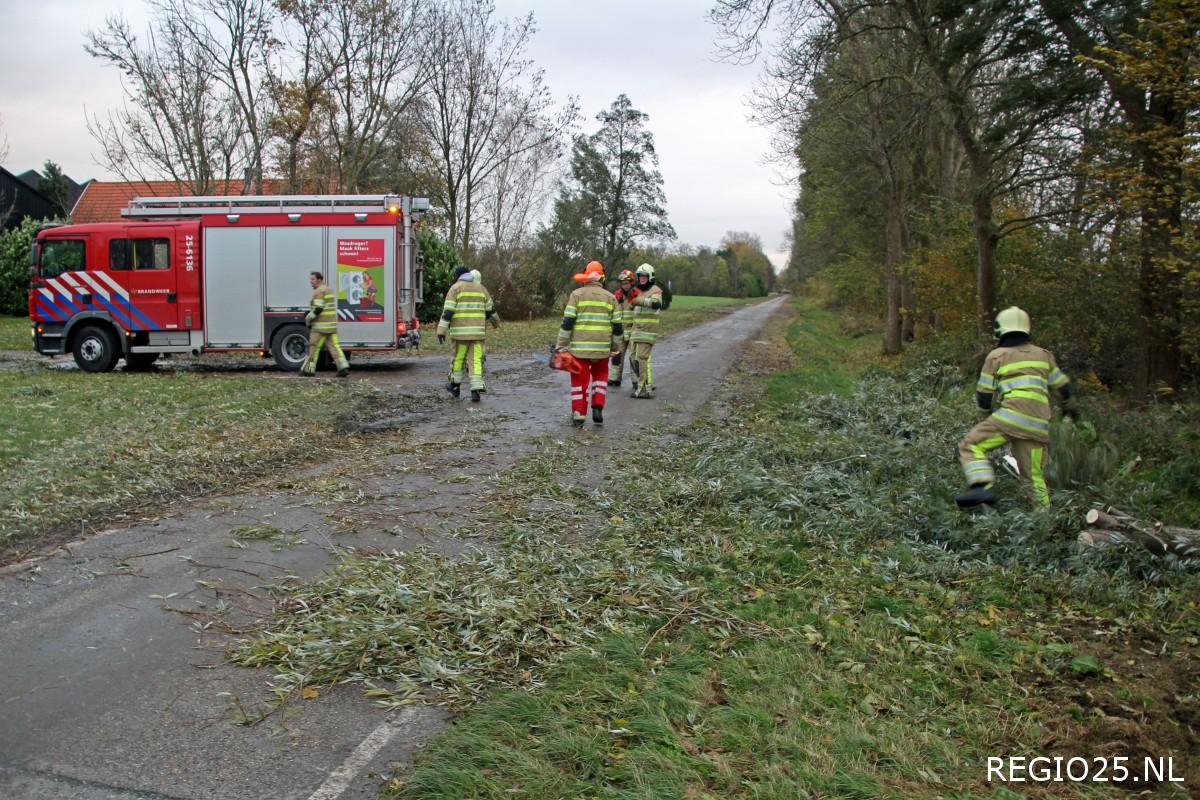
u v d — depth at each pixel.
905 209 22.39
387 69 28.88
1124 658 4.41
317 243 16.55
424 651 4.20
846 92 17.69
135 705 3.74
